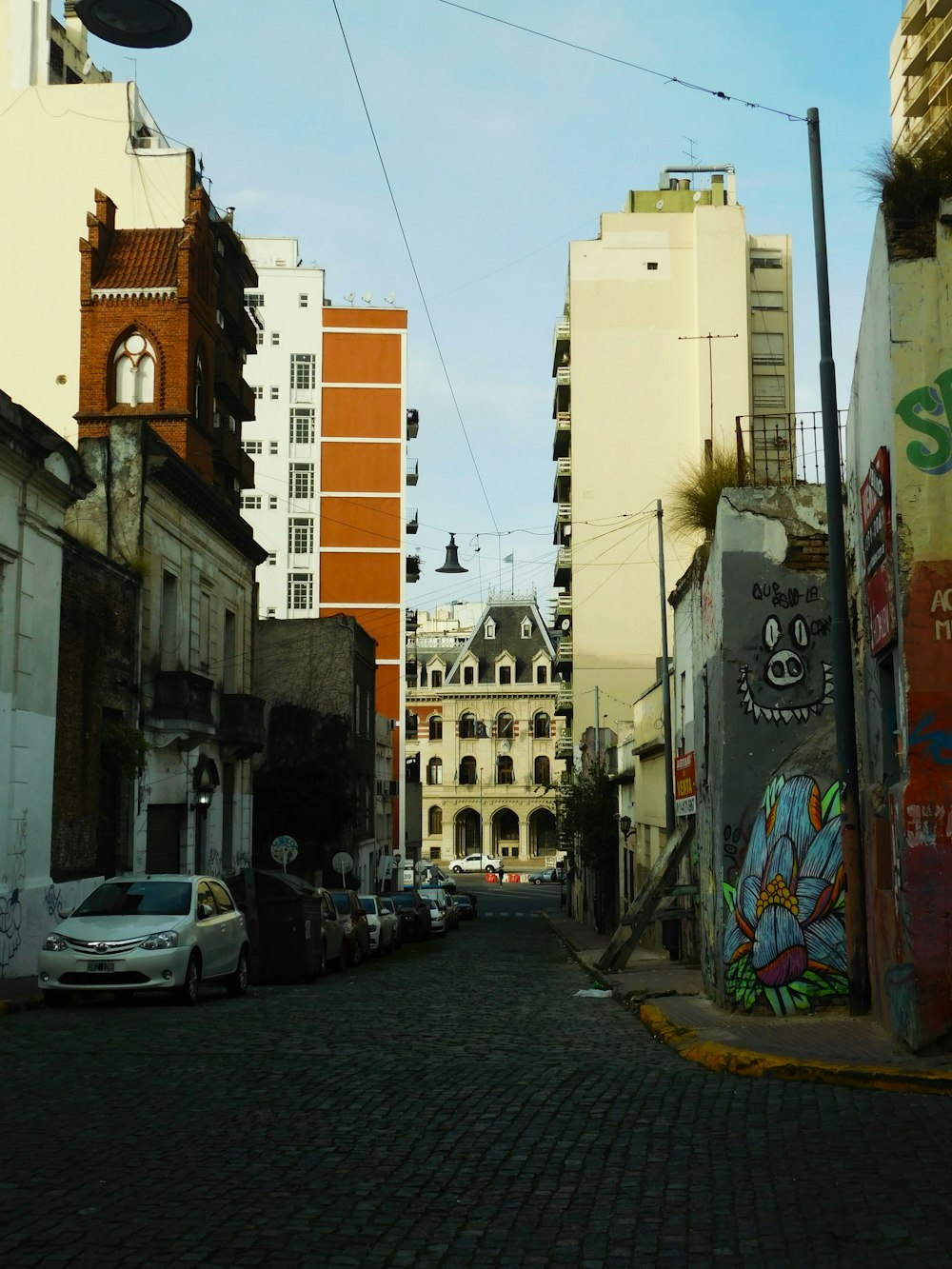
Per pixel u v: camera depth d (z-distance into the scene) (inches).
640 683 2479.1
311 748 2073.1
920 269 435.2
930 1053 409.7
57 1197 257.4
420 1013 626.2
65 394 1610.5
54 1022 565.6
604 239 2568.9
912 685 420.5
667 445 2519.7
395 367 3287.4
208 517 1381.6
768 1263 219.3
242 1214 246.8
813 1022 520.1
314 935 933.2
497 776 4576.8
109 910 696.4
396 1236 235.3
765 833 585.6
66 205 1653.5
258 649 2161.7
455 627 5324.8
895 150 447.5
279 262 3491.6
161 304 1408.7
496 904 3267.7
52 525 900.6
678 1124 329.7
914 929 414.3
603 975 869.2
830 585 573.6
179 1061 436.5
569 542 2854.3
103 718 1081.4
